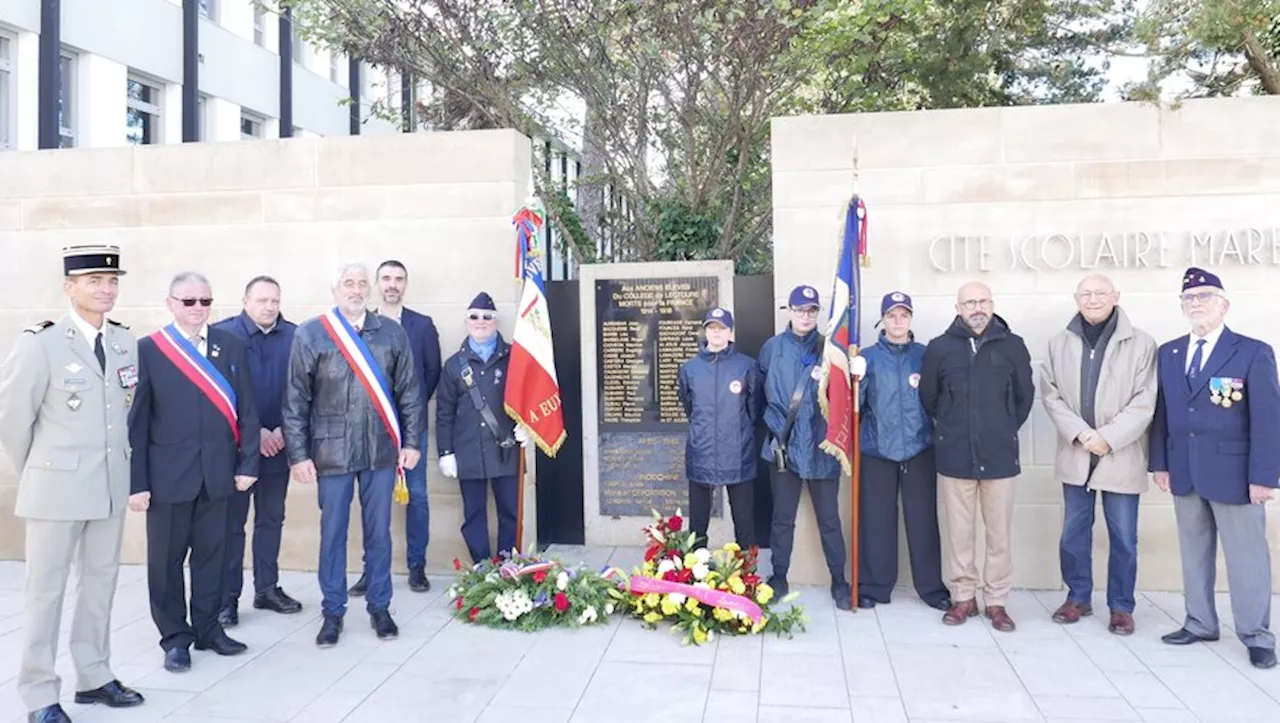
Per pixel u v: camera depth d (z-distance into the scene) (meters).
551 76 8.96
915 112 5.76
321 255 6.32
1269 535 5.43
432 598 5.59
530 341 5.64
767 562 6.20
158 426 4.40
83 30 12.51
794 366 5.32
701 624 4.84
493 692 4.10
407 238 6.25
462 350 5.83
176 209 6.46
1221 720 3.75
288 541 6.32
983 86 8.28
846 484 5.68
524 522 6.11
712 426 5.36
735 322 6.45
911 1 7.16
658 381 6.55
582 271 6.62
